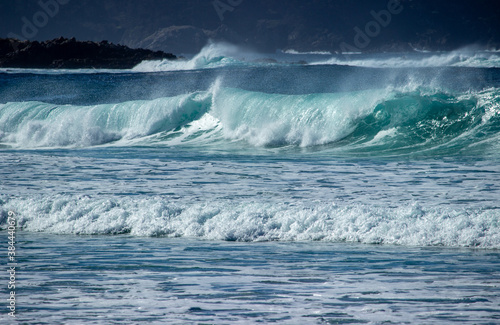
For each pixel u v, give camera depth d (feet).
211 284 74.90
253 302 67.31
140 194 135.95
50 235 109.70
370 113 236.22
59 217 117.80
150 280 77.05
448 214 105.60
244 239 103.55
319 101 245.04
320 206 113.70
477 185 142.31
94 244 101.09
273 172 167.02
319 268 82.53
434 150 207.92
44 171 170.19
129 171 169.89
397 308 64.49
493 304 65.36
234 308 65.26
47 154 215.31
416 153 204.44
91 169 174.09
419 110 233.14
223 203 122.93
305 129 238.68
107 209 119.44
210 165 181.57
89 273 81.00
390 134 230.07
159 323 60.85
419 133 227.81
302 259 88.12
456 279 75.72
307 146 231.50
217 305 66.39
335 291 71.15
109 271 82.07
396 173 163.02
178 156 206.39
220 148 232.12
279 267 83.41
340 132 234.99
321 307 65.16
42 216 119.85
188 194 135.44
